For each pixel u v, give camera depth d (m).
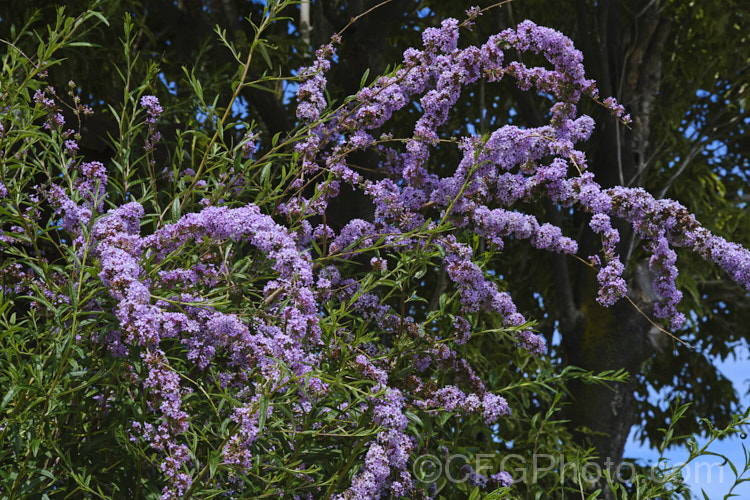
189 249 2.08
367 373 2.06
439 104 2.50
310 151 2.44
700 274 6.54
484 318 4.74
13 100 1.92
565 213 6.73
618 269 2.44
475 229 2.49
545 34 2.51
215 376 1.89
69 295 1.74
